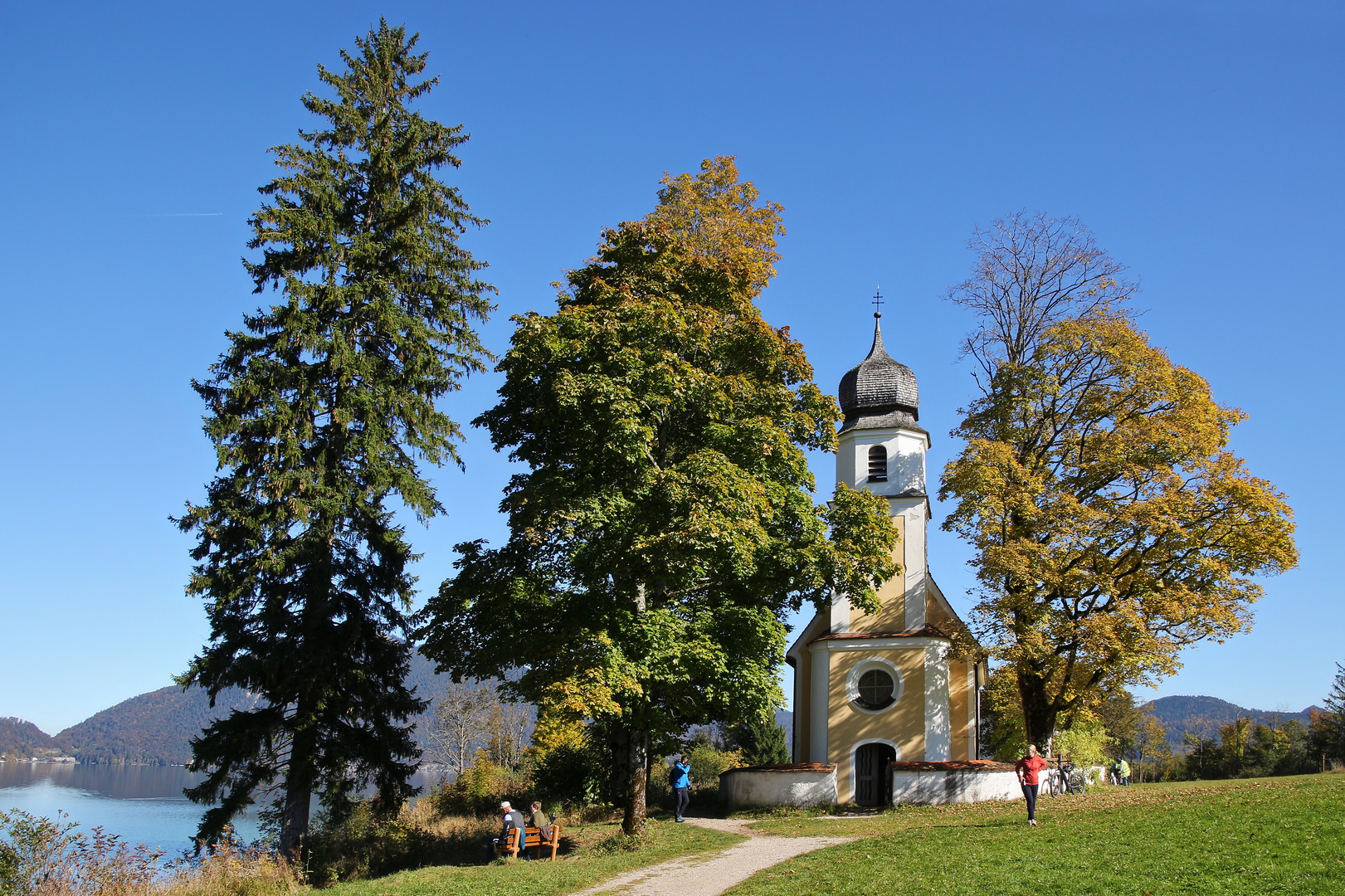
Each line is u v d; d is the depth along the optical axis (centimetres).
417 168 2653
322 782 2294
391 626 2466
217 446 2244
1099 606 2903
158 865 1845
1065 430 3231
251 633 2256
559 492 2020
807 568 2208
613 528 2022
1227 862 1323
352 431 2422
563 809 3109
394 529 2477
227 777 2238
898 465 3316
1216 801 1933
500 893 1512
